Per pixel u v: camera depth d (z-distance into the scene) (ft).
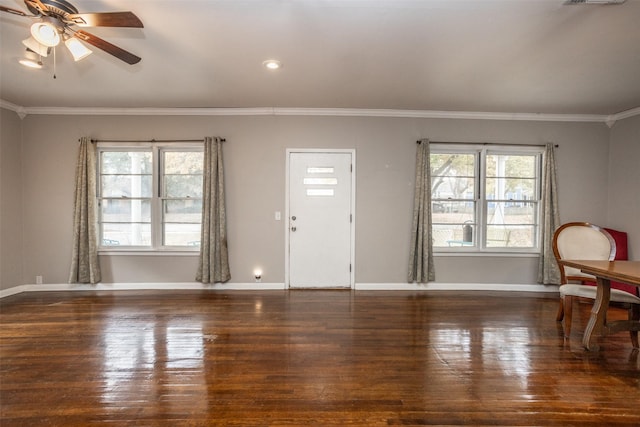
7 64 10.30
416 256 15.48
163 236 15.65
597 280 9.11
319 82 11.76
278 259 15.53
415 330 10.56
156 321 11.20
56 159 15.10
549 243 15.28
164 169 15.61
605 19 7.68
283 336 10.00
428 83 11.78
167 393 6.98
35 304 13.05
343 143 15.44
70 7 6.43
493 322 11.33
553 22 7.83
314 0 7.04
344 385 7.33
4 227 14.25
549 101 13.70
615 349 9.25
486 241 15.80
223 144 15.26
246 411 6.40
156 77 11.33
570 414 6.39
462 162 15.81
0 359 8.47
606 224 15.70
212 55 9.64
